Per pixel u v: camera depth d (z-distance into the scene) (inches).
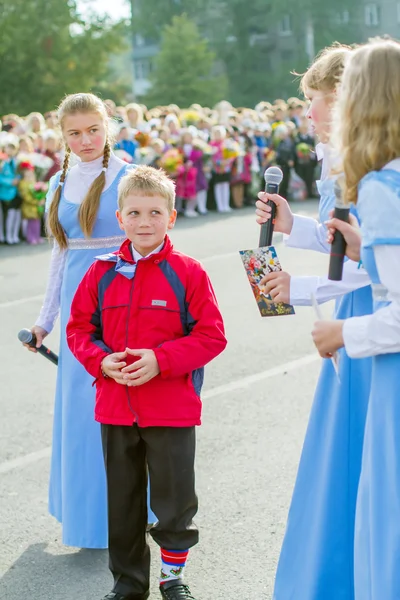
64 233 154.3
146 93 2183.8
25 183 534.9
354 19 2425.0
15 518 170.9
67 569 150.7
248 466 189.3
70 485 151.6
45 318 157.6
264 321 317.7
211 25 2487.7
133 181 126.7
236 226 575.2
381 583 94.4
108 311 129.3
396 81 89.8
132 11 2586.1
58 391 157.8
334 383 113.2
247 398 234.2
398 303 91.3
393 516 94.0
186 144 632.4
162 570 133.9
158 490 130.6
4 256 496.4
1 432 217.5
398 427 94.1
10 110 1612.9
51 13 1626.5
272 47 2511.1
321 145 125.4
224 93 2129.7
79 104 148.9
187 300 128.4
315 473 114.1
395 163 91.6
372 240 90.4
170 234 548.7
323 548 110.8
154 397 127.8
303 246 130.3
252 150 684.1
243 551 152.7
